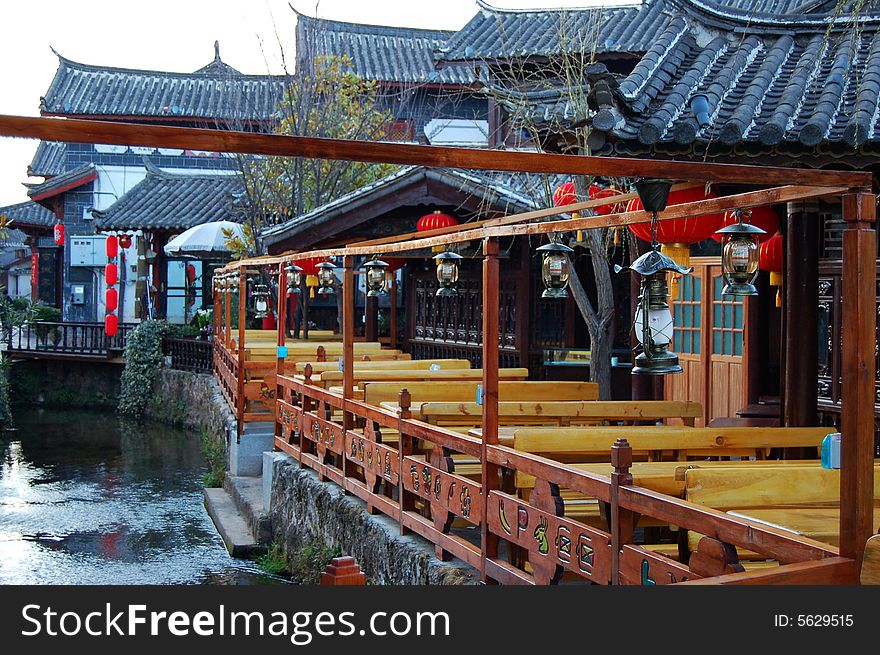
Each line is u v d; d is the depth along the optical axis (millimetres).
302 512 9938
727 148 6004
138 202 28094
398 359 14234
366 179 20672
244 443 13766
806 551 3590
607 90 6000
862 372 3516
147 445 20109
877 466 5059
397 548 7184
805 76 6512
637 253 10125
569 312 13820
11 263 42594
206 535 12109
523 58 13227
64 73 31109
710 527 3979
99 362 26750
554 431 5945
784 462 5621
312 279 15367
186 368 24125
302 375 11789
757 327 10852
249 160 20766
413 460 7191
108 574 10211
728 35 7168
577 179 9555
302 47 22156
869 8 6965
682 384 12055
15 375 27000
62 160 35281
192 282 29641
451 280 7512
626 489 4500
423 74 26188
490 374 5918
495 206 12727
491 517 5859
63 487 15609
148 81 31344
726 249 4402
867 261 3535
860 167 6004
